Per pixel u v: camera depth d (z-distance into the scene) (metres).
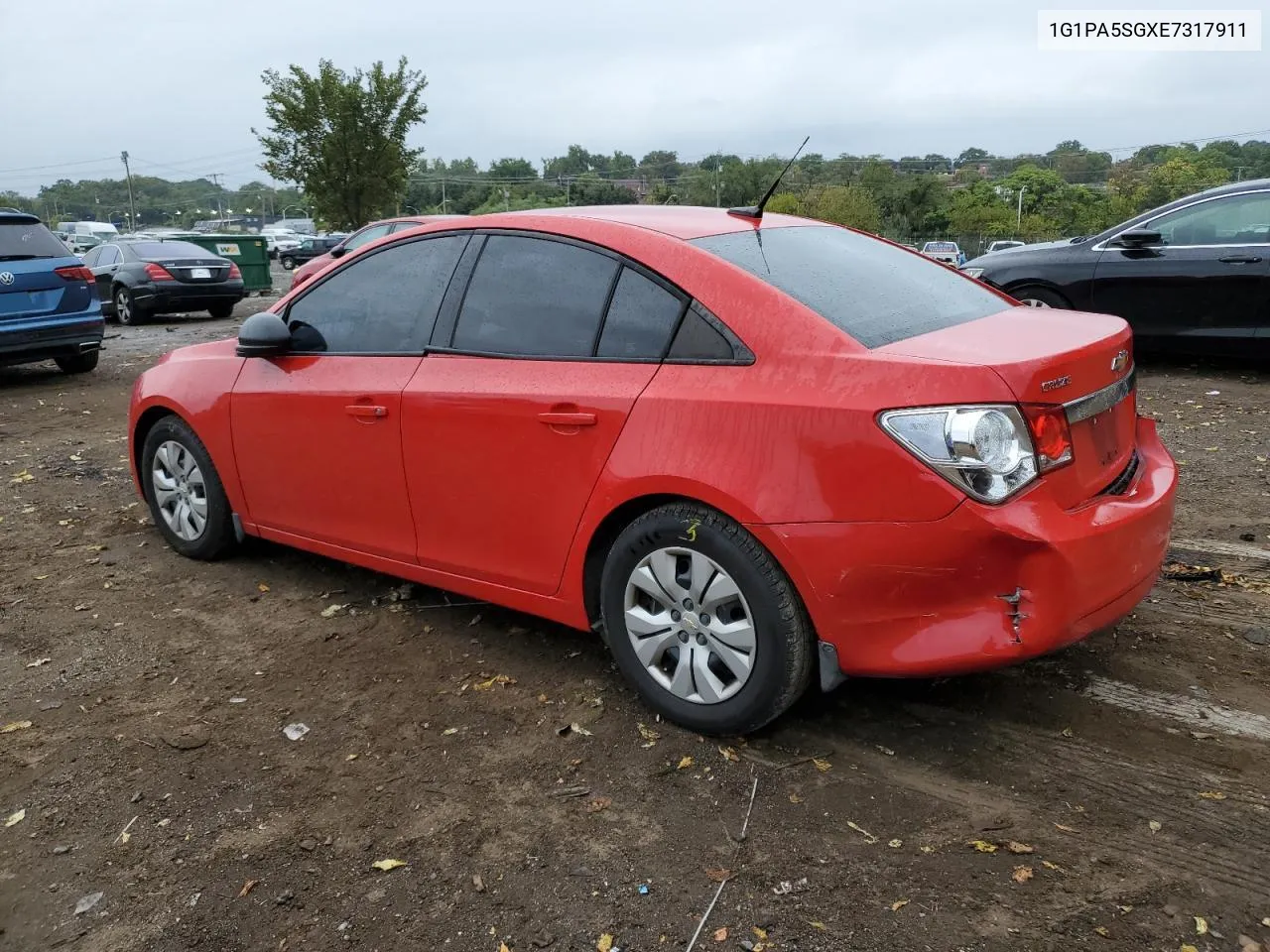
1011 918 2.31
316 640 3.94
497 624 4.02
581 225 3.35
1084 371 2.78
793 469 2.71
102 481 6.42
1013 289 9.40
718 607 2.95
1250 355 8.38
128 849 2.68
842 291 3.13
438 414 3.52
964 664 2.62
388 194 34.22
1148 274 8.65
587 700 3.37
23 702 3.50
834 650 2.77
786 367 2.80
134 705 3.45
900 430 2.58
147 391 4.80
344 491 3.96
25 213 10.05
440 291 3.67
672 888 2.46
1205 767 2.87
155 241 17.09
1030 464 2.58
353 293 3.97
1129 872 2.45
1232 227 8.34
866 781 2.85
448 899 2.45
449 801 2.84
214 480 4.60
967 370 2.56
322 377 3.96
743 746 3.05
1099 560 2.66
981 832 2.61
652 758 3.01
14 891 2.54
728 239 3.29
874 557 2.63
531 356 3.34
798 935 2.29
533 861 2.58
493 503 3.43
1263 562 4.36
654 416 2.97
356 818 2.78
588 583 3.29
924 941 2.25
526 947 2.29
